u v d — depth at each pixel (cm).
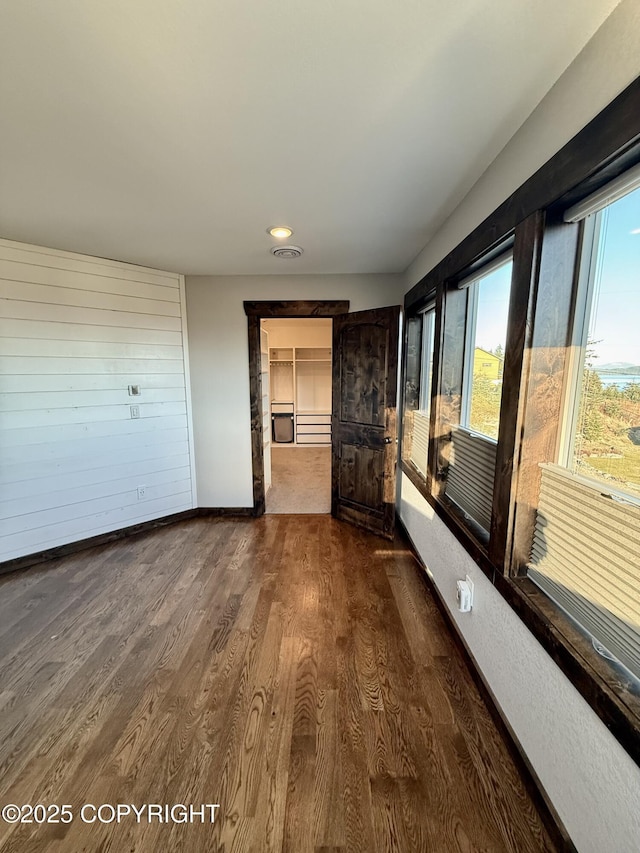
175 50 98
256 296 338
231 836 111
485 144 140
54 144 140
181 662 178
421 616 212
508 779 125
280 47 97
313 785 124
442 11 88
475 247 165
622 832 85
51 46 96
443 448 226
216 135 134
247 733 142
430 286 237
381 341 301
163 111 121
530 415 127
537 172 118
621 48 84
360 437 327
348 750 135
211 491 366
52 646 189
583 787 98
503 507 138
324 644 189
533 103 118
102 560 279
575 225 117
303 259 288
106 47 97
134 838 110
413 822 113
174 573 260
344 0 85
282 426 722
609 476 105
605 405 107
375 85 110
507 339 135
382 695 159
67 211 201
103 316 293
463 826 112
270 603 224
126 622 208
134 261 296
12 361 257
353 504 341
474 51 98
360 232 230
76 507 291
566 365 123
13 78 106
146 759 133
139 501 326
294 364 698
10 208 197
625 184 93
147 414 324
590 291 113
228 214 204
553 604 122
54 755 134
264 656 181
